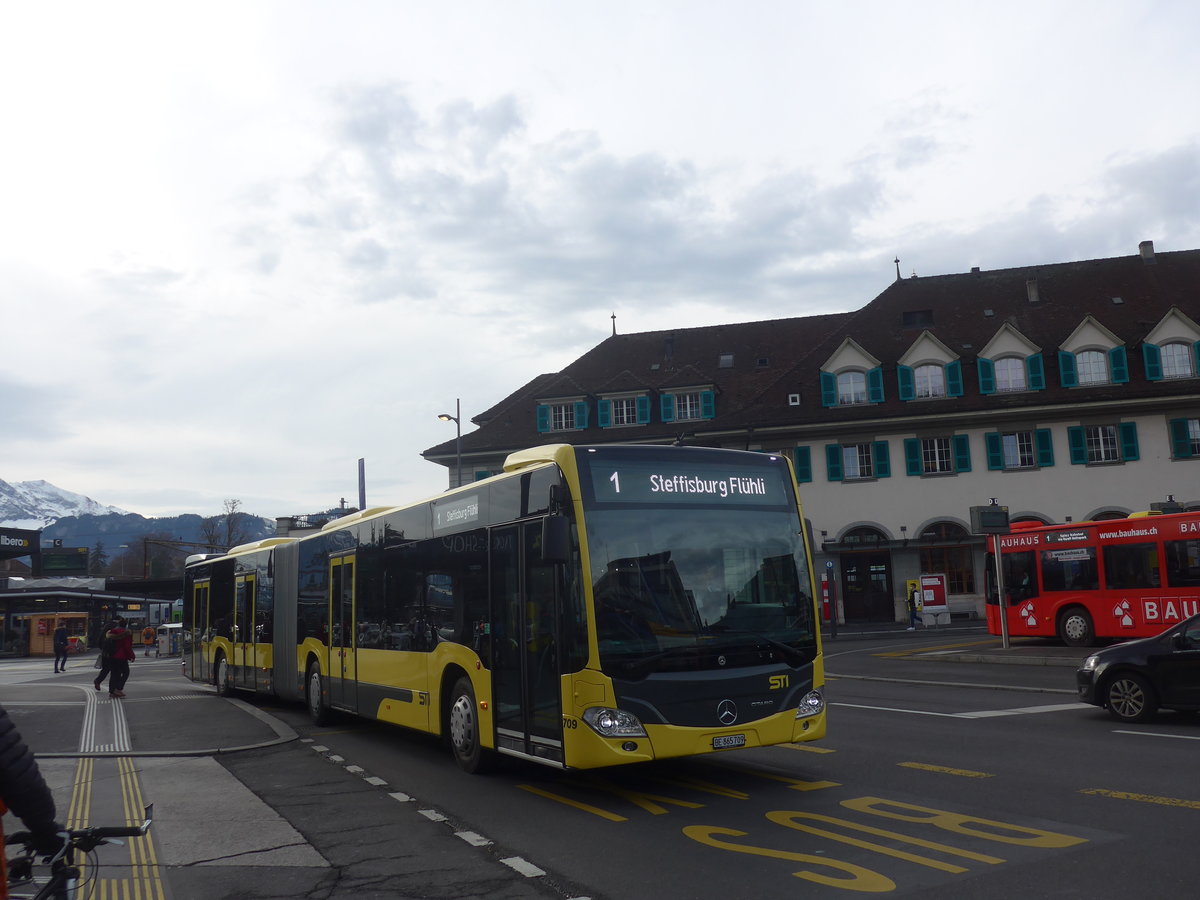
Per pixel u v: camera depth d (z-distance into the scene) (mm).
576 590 8867
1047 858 6539
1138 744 11156
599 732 8570
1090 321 45812
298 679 17078
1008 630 25844
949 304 50531
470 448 53094
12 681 34062
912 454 46031
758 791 9148
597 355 56906
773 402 48906
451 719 11305
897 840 7156
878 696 17016
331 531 15844
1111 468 44375
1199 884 5891
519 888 6449
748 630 9258
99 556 143750
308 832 8320
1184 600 23188
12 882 3322
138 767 12180
